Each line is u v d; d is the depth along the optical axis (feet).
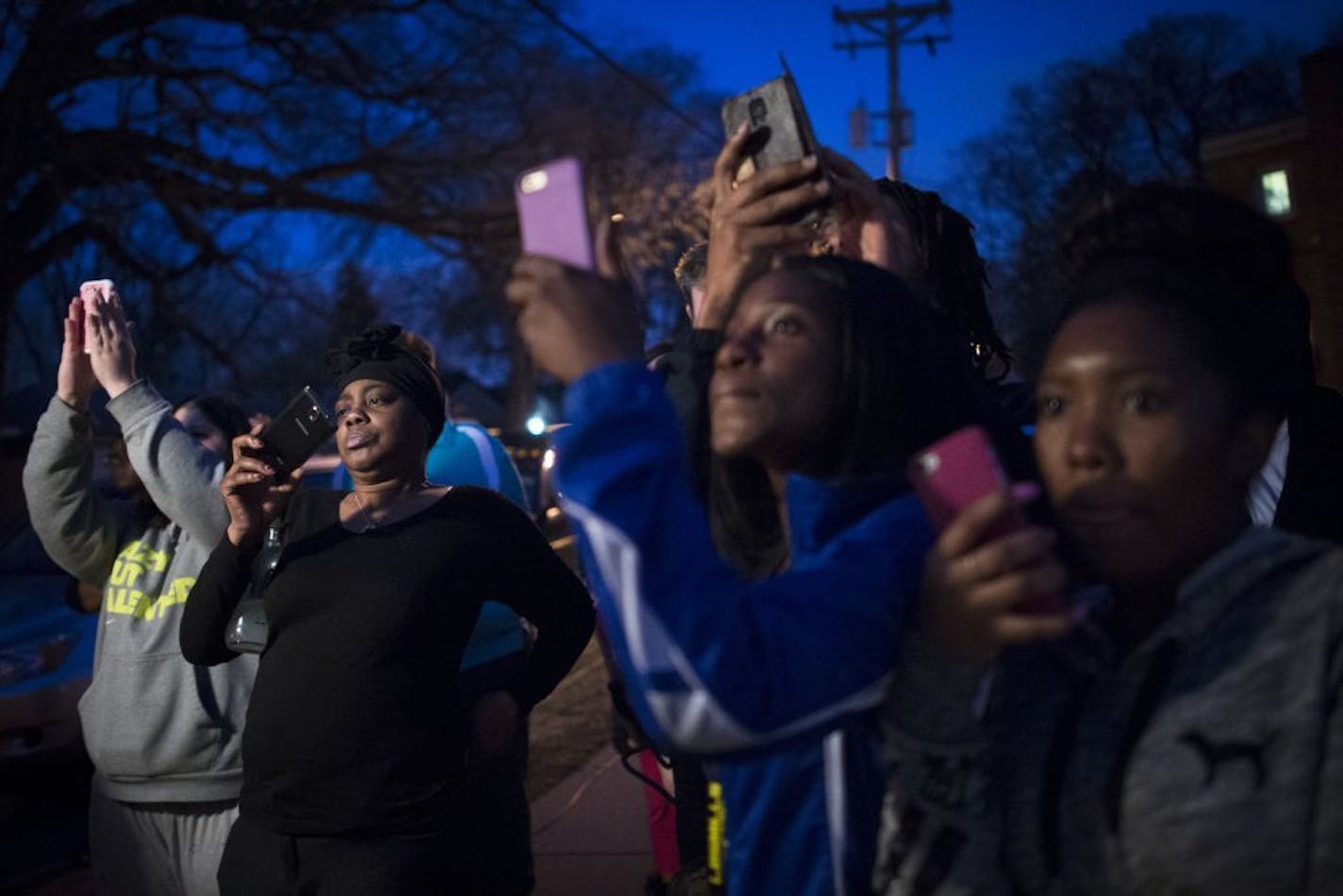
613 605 3.53
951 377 4.35
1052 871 3.61
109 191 61.05
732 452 4.15
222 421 12.35
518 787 11.23
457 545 8.90
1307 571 3.41
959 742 3.55
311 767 8.39
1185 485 3.59
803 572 3.71
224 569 8.89
